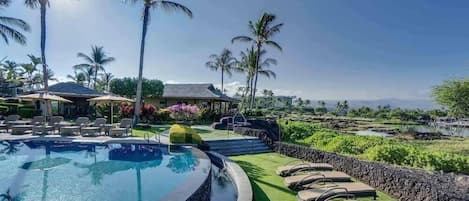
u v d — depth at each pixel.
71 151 12.87
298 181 7.62
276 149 13.98
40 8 20.97
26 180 8.58
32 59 43.34
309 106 85.94
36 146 13.62
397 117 55.31
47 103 22.66
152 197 7.23
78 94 28.44
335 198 6.24
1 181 8.46
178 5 21.17
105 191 7.66
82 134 15.67
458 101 18.95
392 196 7.35
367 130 31.00
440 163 8.73
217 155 11.49
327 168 8.94
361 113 64.75
